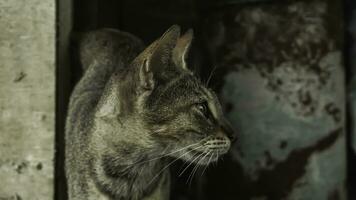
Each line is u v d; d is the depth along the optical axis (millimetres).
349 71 1081
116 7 1238
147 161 824
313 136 999
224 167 1014
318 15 985
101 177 823
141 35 1268
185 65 830
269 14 987
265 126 997
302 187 1002
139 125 793
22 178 932
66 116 938
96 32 989
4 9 922
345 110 1047
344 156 1024
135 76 781
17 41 924
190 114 802
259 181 1003
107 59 944
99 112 816
